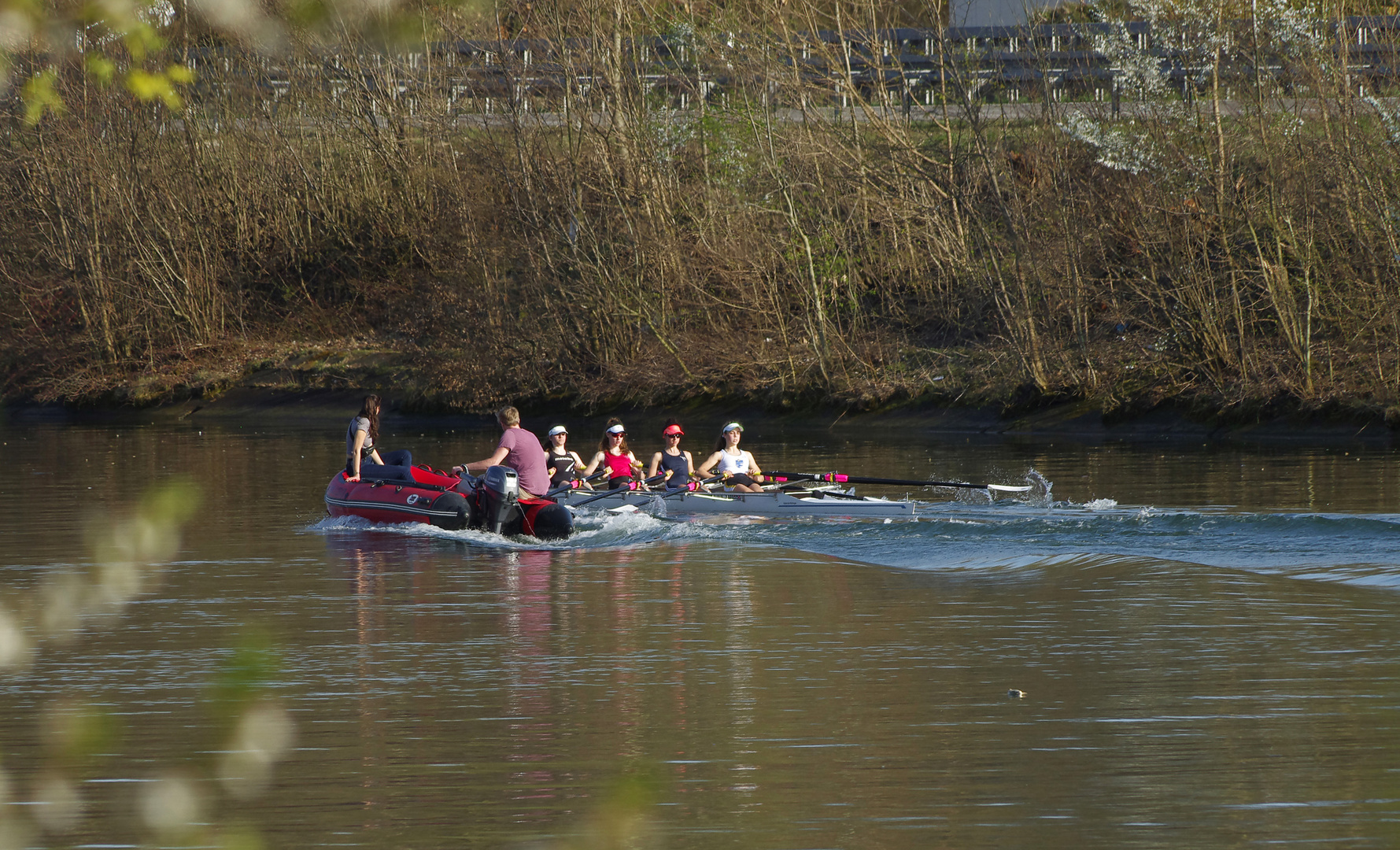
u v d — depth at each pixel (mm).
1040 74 102375
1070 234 100312
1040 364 101438
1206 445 84500
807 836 18734
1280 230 92062
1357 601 35500
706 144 114500
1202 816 19266
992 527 49188
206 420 123688
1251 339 95125
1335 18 91188
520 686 27609
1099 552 43906
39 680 28312
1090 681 27453
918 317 114938
